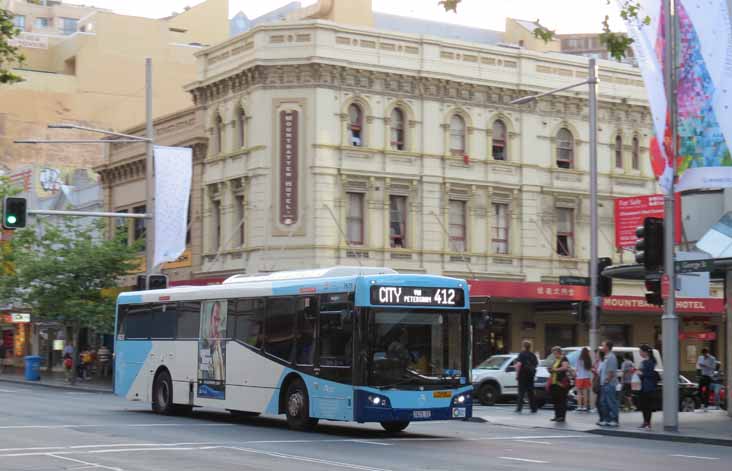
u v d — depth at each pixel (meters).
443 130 47.31
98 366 52.69
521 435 24.27
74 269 48.41
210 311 26.70
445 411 22.64
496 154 48.91
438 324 22.88
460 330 23.12
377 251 45.38
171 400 27.84
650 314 52.00
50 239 50.41
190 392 27.09
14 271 50.94
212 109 48.78
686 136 24.20
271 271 44.59
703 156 24.06
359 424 26.69
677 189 24.47
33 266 48.66
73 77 73.38
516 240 48.91
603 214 51.22
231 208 47.22
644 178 52.47
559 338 50.22
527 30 61.16
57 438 20.52
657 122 24.00
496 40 63.38
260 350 24.77
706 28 24.06
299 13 56.34
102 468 15.70
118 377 30.30
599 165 51.22
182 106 73.88
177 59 74.56
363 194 45.47
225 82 47.44
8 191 59.22
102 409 30.31
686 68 24.20
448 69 47.31
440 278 23.08
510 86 48.81
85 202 60.00
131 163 54.91
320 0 53.44
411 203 46.38
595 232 30.08
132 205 55.59
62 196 62.25
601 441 22.84
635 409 33.41
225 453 18.16
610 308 48.44
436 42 47.12
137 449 18.58
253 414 29.03
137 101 74.50
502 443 21.67
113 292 49.50
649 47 23.94
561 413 27.45
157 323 28.83
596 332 29.89
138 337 29.59
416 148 46.62
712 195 28.77
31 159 71.81
